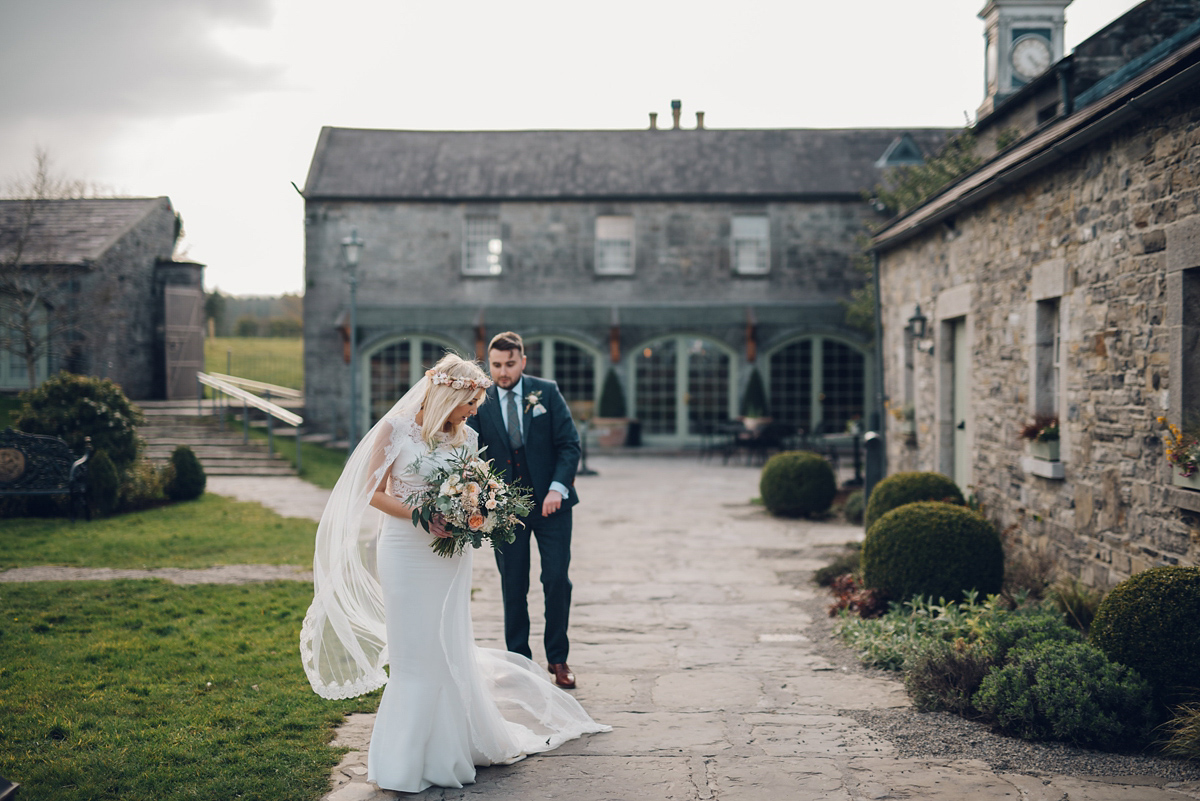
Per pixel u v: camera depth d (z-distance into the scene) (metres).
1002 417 7.58
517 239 20.48
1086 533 5.97
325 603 3.59
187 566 7.32
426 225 20.38
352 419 14.83
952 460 9.38
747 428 18.17
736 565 7.93
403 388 20.30
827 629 5.79
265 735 3.77
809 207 20.34
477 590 6.85
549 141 21.94
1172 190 4.88
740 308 20.38
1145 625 3.93
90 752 3.53
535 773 3.48
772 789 3.32
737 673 4.84
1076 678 3.88
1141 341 5.23
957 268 8.78
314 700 4.19
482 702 3.51
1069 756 3.65
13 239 18.06
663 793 3.28
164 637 5.25
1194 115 4.65
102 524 9.31
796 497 10.65
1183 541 4.82
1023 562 6.71
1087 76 8.84
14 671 4.54
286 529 9.22
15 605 5.91
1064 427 6.32
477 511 3.34
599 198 20.30
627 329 20.45
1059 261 6.34
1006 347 7.46
